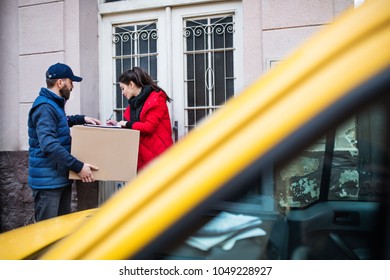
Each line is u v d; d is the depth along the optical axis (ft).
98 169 9.68
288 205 4.54
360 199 4.65
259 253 3.63
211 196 2.58
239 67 13.69
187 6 14.12
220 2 13.75
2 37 15.40
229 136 2.62
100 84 15.25
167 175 2.71
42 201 9.87
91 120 11.51
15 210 14.88
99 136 9.68
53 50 14.55
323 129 2.44
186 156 2.69
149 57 14.76
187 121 14.37
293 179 4.69
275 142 2.50
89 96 14.65
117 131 9.75
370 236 3.70
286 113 2.51
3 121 15.55
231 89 13.84
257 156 2.52
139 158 10.89
